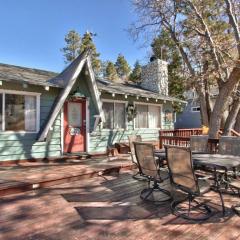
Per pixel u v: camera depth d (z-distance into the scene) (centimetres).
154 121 1302
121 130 1148
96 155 989
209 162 465
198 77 1276
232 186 529
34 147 868
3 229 370
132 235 355
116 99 1128
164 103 1351
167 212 436
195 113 2131
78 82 976
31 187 558
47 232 362
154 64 1455
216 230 370
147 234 358
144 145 511
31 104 862
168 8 1302
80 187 585
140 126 1235
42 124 884
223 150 611
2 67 974
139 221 400
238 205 459
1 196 514
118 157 955
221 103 984
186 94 2091
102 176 698
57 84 879
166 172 556
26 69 1094
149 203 479
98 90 985
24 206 461
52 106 904
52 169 713
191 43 1321
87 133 1021
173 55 1838
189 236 352
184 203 475
